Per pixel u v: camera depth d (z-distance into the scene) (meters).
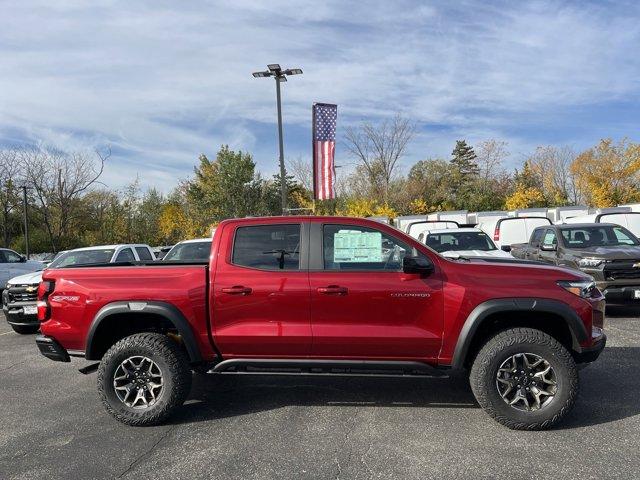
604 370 5.75
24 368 6.86
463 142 63.97
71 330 4.61
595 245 9.96
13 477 3.58
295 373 4.59
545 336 4.14
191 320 4.49
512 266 4.40
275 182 41.75
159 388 4.54
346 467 3.61
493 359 4.16
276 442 4.07
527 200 39.81
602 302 4.44
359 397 5.13
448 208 41.97
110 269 4.68
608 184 42.62
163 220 40.38
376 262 4.50
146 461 3.79
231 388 5.54
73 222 35.31
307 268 4.50
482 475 3.43
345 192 43.78
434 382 5.58
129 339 4.52
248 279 4.48
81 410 5.01
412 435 4.13
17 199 33.59
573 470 3.46
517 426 4.13
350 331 4.36
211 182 40.25
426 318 4.32
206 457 3.83
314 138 17.84
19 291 9.61
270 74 19.88
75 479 3.54
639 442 3.87
